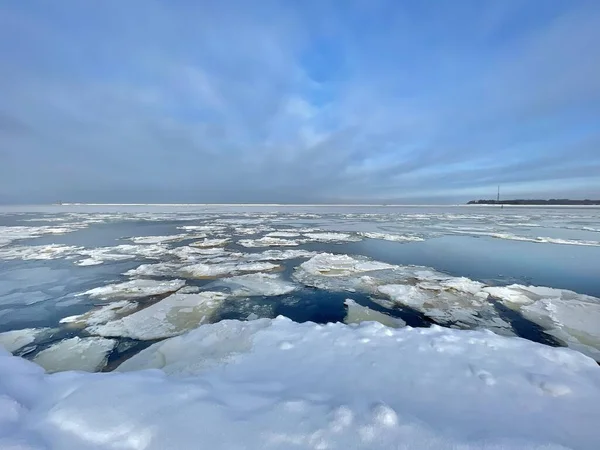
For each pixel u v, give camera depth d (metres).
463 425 1.86
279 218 28.98
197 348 3.48
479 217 29.88
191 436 1.64
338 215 34.38
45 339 4.44
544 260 9.70
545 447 1.62
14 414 1.67
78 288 6.74
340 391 2.29
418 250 11.39
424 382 2.43
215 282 7.18
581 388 2.33
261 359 2.93
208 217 30.27
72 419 1.65
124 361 3.65
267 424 1.78
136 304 5.83
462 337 3.31
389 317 5.25
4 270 8.25
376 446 1.63
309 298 6.17
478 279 7.66
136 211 43.88
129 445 1.56
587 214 34.59
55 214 34.81
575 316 5.23
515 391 2.29
